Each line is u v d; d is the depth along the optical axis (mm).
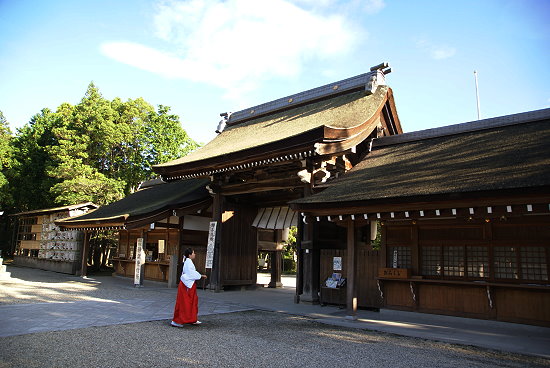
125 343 6207
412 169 9945
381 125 14055
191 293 7977
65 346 5859
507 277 8812
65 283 15930
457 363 5742
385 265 10641
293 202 9664
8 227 35594
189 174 14945
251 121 18656
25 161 31141
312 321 9141
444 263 9734
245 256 16422
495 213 7172
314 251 12188
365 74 15320
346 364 5535
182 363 5273
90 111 28094
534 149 8500
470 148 10172
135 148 28859
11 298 10633
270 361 5535
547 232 8398
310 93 16859
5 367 4727
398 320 9367
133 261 19562
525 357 6199
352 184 10062
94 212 21750
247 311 10508
